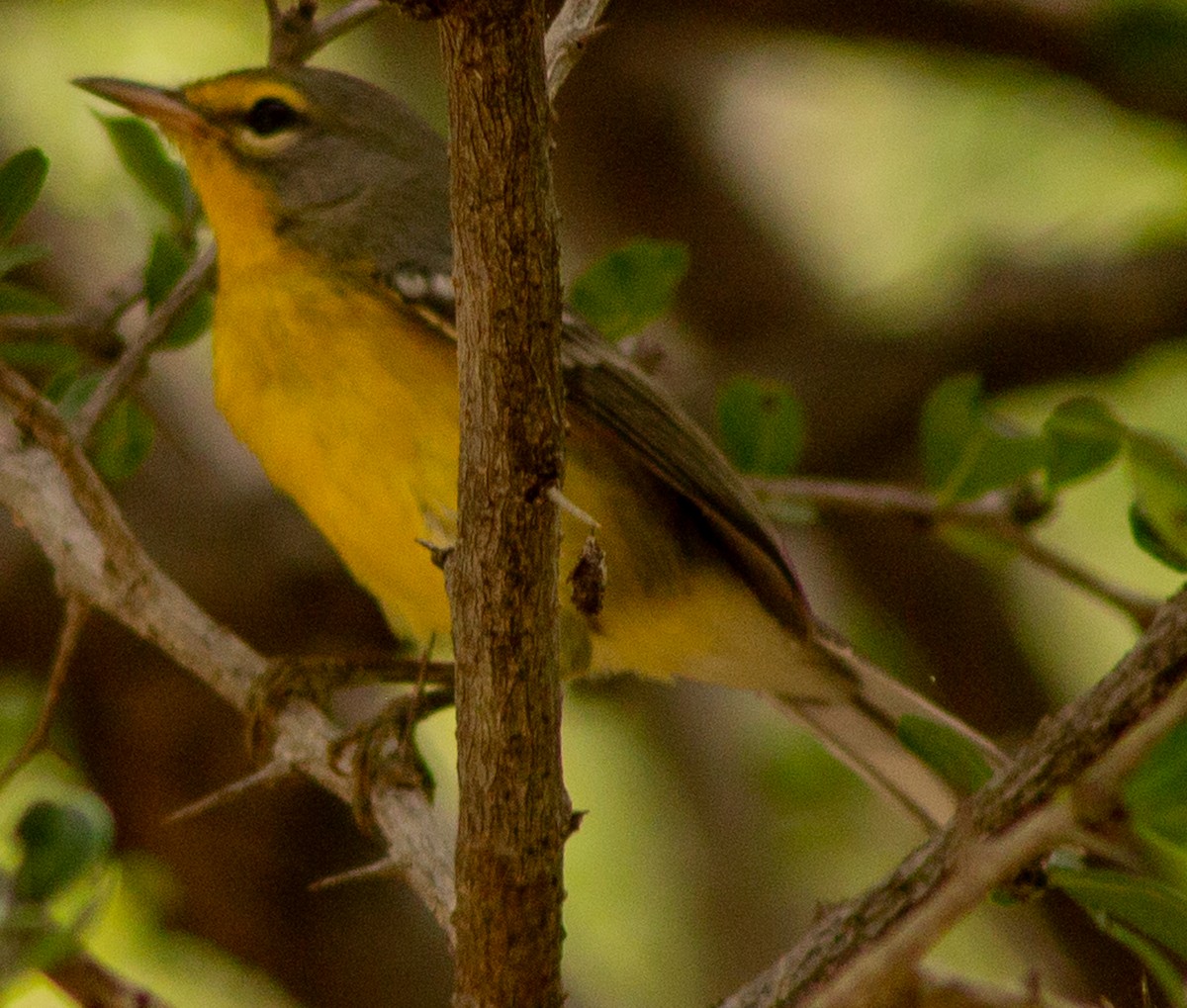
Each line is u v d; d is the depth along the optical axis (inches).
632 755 552.1
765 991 245.6
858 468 576.1
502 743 235.9
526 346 222.7
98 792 503.8
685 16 595.5
